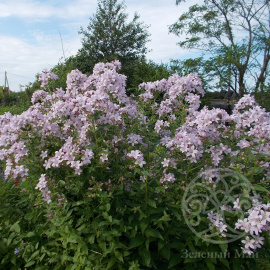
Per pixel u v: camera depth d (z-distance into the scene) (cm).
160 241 311
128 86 1714
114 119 370
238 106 386
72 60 1917
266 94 1591
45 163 339
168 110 467
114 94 420
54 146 382
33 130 383
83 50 2039
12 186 416
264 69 1692
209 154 348
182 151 326
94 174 342
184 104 479
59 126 400
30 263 339
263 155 325
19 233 361
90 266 319
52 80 520
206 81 1766
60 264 340
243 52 1647
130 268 297
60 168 339
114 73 421
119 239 327
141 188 312
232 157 349
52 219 336
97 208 329
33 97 489
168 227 324
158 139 428
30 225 387
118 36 2080
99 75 459
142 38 2161
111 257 310
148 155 376
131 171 367
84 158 323
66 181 333
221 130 370
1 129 396
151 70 1619
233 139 368
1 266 355
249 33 1769
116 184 349
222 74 1747
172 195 338
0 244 352
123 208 327
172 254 321
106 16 2091
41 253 357
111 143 359
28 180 370
